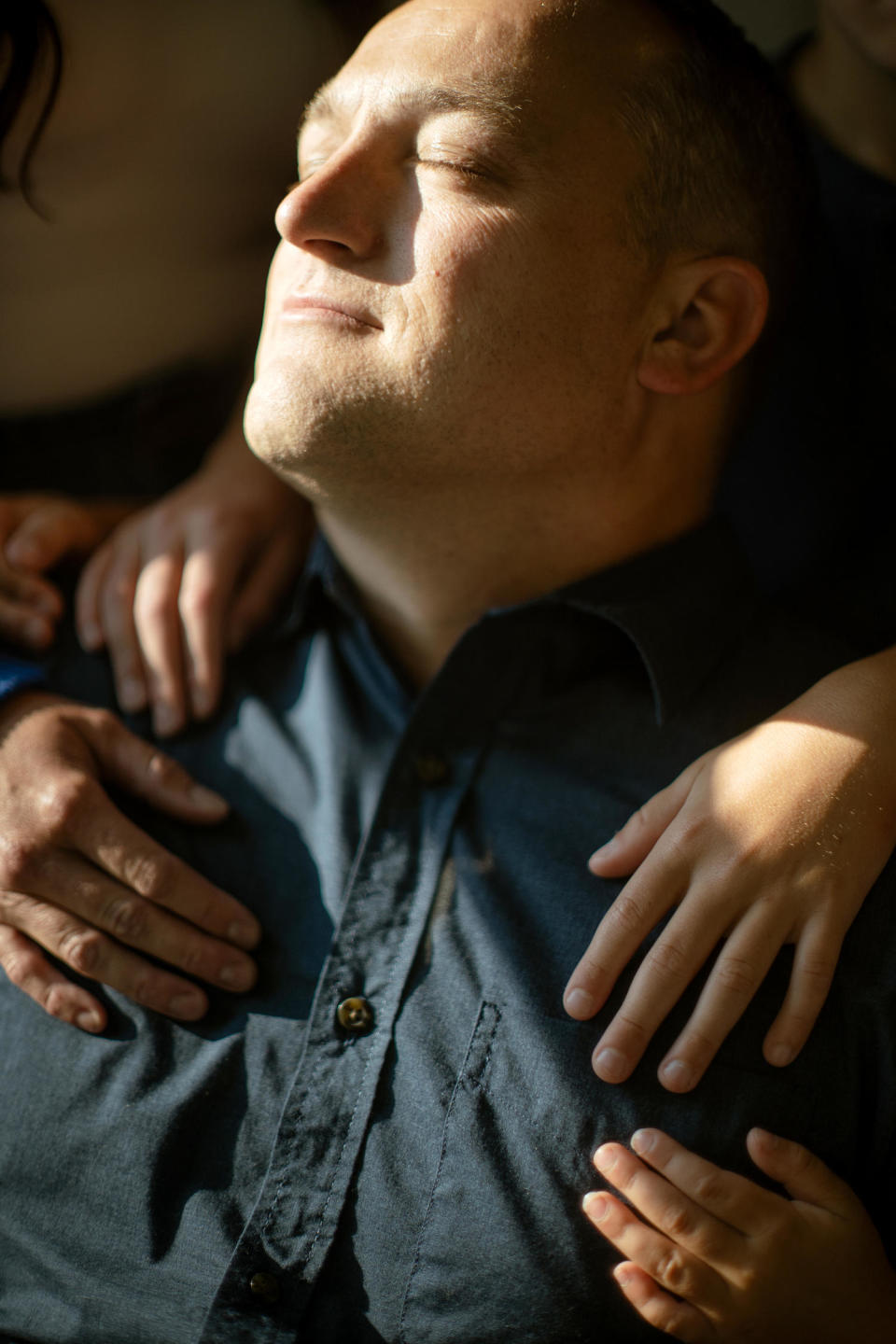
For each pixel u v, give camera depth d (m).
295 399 0.88
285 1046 0.87
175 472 1.44
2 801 0.93
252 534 1.17
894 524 1.24
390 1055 0.85
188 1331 0.81
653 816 0.87
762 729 0.88
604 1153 0.77
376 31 0.96
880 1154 0.83
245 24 1.28
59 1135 0.87
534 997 0.84
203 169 1.30
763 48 1.73
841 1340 0.75
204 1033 0.89
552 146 0.89
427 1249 0.80
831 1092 0.81
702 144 0.98
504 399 0.89
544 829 0.93
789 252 1.10
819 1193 0.77
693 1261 0.74
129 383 1.39
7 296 1.29
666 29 0.98
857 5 1.13
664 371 0.98
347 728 1.01
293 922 0.93
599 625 1.01
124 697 1.08
